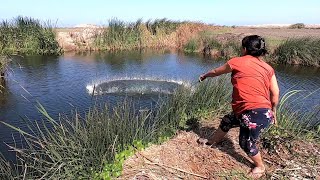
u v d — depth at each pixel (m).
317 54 18.55
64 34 23.16
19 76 13.04
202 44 24.41
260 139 4.71
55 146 4.33
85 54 20.67
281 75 15.54
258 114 3.78
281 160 4.31
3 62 12.39
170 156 4.42
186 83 9.01
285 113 5.66
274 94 3.91
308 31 33.56
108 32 24.02
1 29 19.81
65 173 3.94
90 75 13.62
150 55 21.44
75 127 4.78
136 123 5.20
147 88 10.59
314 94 10.92
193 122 5.75
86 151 4.22
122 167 4.08
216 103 6.59
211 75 4.23
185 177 3.95
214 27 31.25
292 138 4.81
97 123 4.68
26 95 10.23
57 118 7.93
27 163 4.44
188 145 4.74
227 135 5.01
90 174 3.99
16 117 8.04
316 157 4.36
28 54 19.08
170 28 27.84
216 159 4.36
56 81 12.27
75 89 10.93
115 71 14.90
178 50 24.81
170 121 5.77
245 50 4.00
